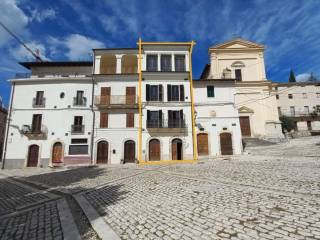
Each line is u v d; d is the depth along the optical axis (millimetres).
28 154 26125
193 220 5383
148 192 8898
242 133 31594
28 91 27578
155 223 5430
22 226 5992
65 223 5945
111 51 28484
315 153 17047
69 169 22594
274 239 4062
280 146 24797
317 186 7434
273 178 9438
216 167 15328
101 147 26188
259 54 34281
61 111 26844
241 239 4188
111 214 6434
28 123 26781
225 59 34469
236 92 32906
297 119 44844
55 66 29812
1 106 43031
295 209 5457
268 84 32562
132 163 25438
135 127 26453
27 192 11109
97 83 27547
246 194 7270
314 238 3957
